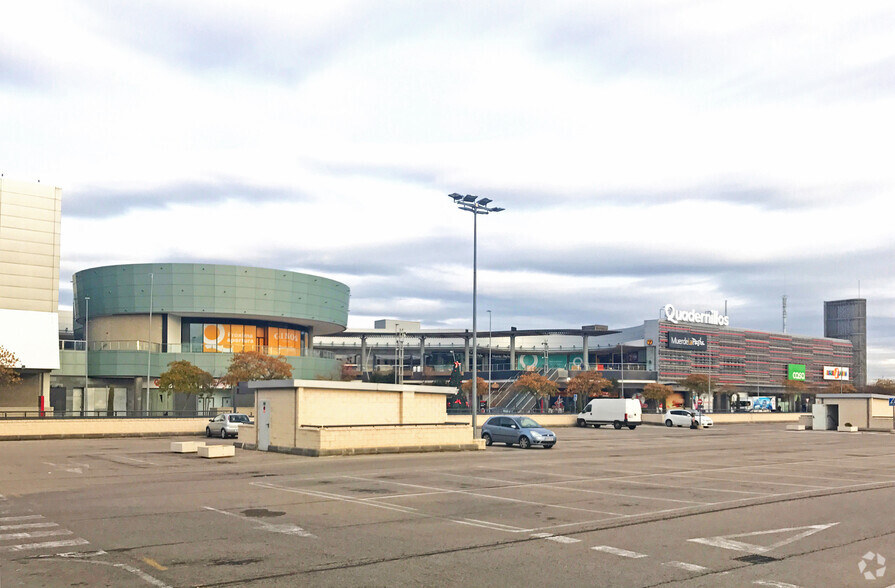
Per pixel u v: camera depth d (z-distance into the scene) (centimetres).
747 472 2623
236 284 9394
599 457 3316
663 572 1068
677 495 1936
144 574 1044
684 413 7269
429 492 1975
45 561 1123
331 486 2106
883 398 6838
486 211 4256
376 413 3700
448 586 987
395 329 14762
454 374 11094
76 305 10106
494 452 3625
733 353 14050
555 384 9994
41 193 7700
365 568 1086
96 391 8794
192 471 2570
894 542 1296
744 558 1163
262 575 1041
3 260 7425
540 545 1261
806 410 14350
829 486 2180
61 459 3100
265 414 3581
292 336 10588
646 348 13038
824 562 1136
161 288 9206
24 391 7325
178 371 7362
